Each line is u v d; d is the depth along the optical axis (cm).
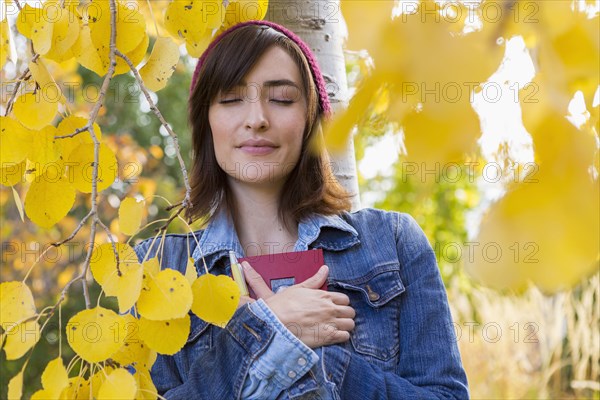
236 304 98
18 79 104
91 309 96
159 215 548
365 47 50
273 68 130
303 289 127
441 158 49
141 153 525
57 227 488
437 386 127
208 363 124
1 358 495
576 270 45
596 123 49
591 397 410
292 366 120
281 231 140
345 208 142
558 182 46
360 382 123
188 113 142
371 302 132
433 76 49
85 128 98
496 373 405
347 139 53
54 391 94
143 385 101
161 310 94
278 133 131
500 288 47
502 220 47
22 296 97
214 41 134
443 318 133
